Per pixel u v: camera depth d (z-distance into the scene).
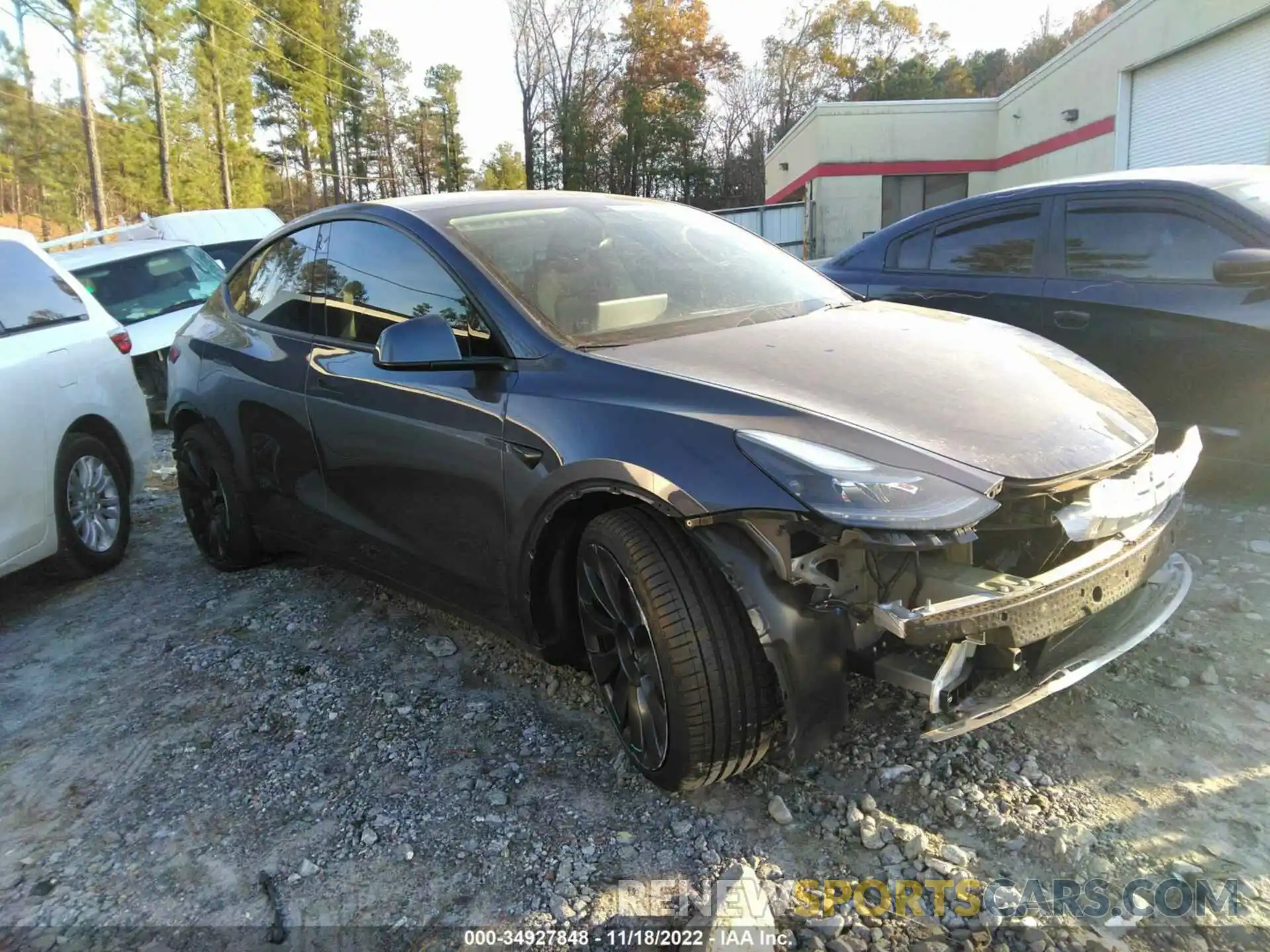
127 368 5.02
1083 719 2.72
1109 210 4.56
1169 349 4.25
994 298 4.91
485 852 2.37
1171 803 2.35
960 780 2.48
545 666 3.32
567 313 2.92
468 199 3.56
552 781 2.65
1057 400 2.49
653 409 2.41
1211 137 13.74
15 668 3.68
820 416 2.26
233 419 4.04
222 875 2.35
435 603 3.25
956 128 23.39
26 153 32.72
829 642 2.17
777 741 2.36
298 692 3.26
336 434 3.40
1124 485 2.34
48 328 4.52
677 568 2.29
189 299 9.05
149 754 2.93
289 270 3.96
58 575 4.59
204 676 3.45
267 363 3.81
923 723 2.74
